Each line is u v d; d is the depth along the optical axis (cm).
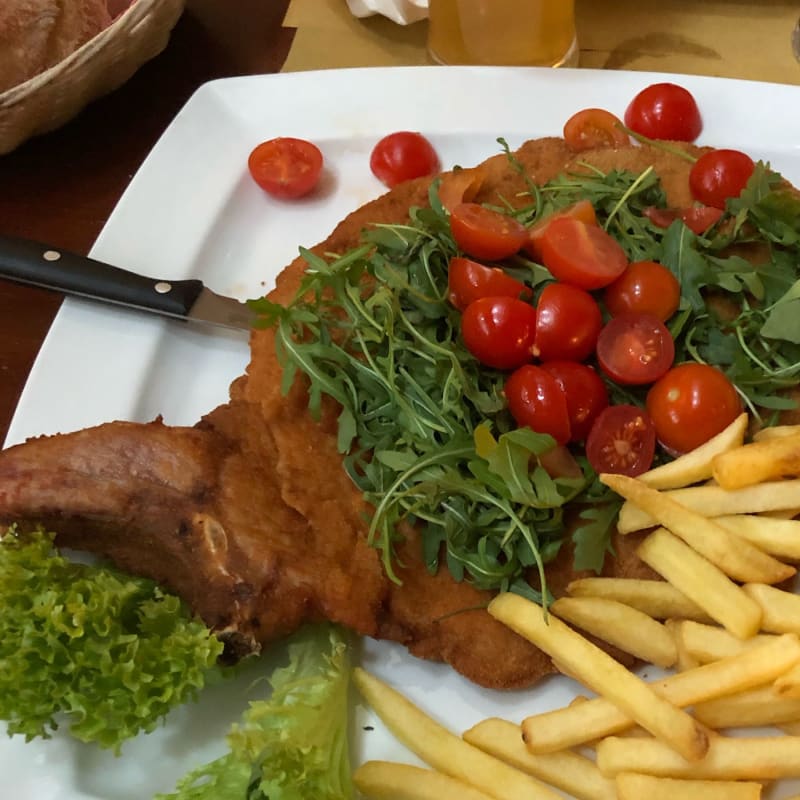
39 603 32
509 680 36
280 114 49
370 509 37
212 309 42
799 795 32
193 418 43
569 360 38
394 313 38
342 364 38
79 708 32
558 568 37
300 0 56
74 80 47
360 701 37
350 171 49
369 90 49
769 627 34
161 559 35
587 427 38
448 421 37
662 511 35
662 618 36
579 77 49
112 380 42
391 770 34
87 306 43
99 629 32
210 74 54
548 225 39
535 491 35
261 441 38
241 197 48
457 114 49
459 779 34
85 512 35
